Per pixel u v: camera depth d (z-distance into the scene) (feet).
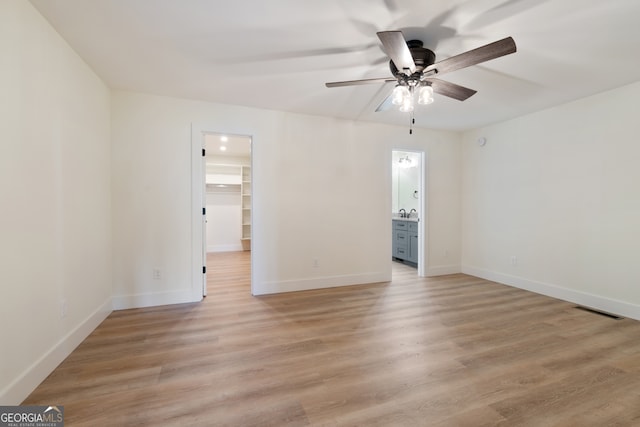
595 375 5.84
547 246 11.21
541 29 6.07
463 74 8.18
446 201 14.73
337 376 5.79
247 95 9.84
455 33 6.24
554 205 10.97
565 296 10.62
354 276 12.83
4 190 4.65
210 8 5.49
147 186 9.79
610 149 9.37
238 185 22.45
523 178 12.06
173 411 4.75
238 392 5.26
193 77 8.46
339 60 7.47
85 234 7.52
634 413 4.75
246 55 7.23
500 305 10.09
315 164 12.07
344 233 12.63
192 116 10.25
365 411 4.78
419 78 6.57
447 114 11.83
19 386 4.91
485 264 13.82
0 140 4.56
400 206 20.86
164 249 10.01
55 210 6.13
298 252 11.88
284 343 7.20
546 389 5.39
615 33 6.19
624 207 9.07
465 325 8.35
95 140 8.20
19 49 5.01
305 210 11.95
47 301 5.80
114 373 5.84
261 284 11.32
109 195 9.25
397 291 11.78
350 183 12.68
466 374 5.87
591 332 7.88
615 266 9.28
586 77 8.39
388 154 13.34
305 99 10.18
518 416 4.67
